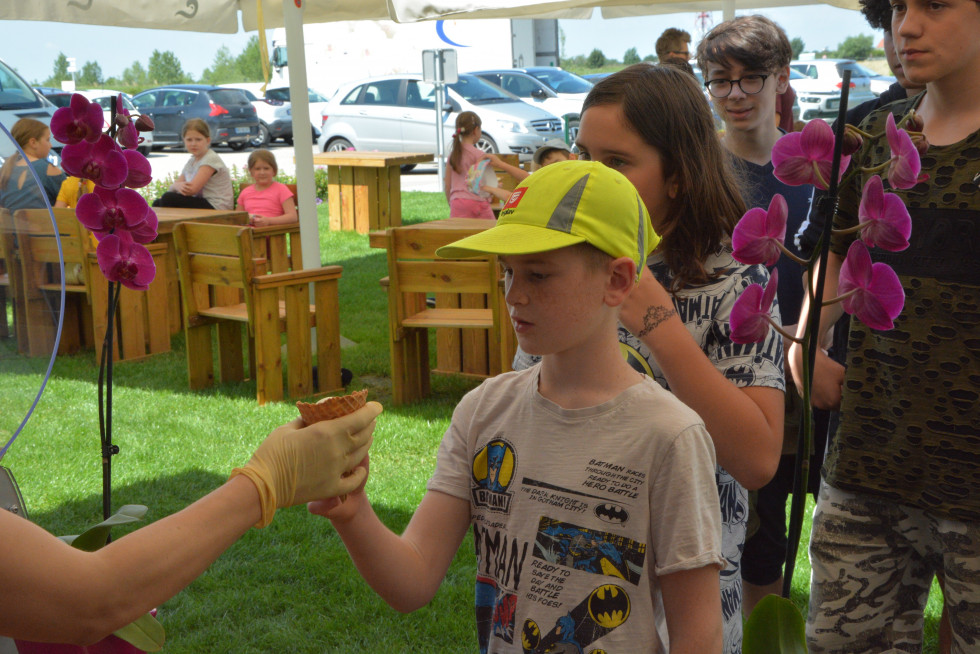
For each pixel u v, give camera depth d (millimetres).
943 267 1653
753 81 2732
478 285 5207
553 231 1174
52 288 1323
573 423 1251
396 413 5297
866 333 1791
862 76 20750
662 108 1497
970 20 1575
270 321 5516
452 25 18906
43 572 947
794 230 2709
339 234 12406
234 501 1065
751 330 1324
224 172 8445
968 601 1695
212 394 5762
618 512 1213
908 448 1728
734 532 1578
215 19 6156
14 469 4410
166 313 6867
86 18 5438
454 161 9266
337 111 18312
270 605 3236
